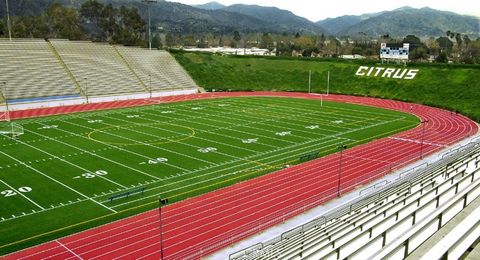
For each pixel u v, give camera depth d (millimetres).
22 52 79250
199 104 71250
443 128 55188
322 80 90250
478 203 12906
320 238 15812
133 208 29469
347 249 12742
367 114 63875
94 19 132375
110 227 26688
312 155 41469
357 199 30219
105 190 32312
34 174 35469
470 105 68000
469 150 25328
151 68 91375
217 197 31531
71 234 25688
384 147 45406
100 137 47812
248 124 55406
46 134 49062
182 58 99688
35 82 73062
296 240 18016
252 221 27641
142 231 26250
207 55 102688
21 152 41625
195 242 24875
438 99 73562
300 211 29078
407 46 87125
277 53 141500
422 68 83812
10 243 24500
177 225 27094
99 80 80250
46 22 130625
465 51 150125
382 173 36906
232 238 25250
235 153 42344
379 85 83750
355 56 136375
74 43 88812
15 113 62531
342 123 57000
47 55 81375
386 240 12203
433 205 14227
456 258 9781
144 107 68375
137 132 50406
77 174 35594
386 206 17875
